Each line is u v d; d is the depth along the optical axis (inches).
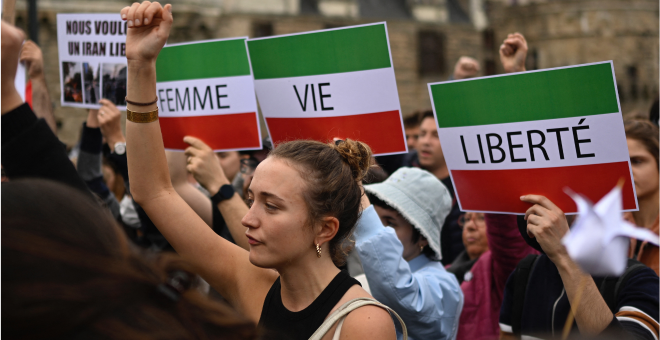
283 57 93.7
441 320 82.4
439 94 82.5
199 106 100.3
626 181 72.1
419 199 88.7
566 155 75.0
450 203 93.8
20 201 29.4
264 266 57.0
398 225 88.9
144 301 29.2
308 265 58.0
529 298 77.2
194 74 100.5
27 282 27.0
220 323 31.2
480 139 80.3
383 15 1015.0
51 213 29.3
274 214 56.6
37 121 53.1
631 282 70.1
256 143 97.7
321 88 92.0
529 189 77.4
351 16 983.0
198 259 64.7
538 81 75.7
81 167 116.5
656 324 65.9
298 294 58.1
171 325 29.0
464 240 121.3
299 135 94.2
